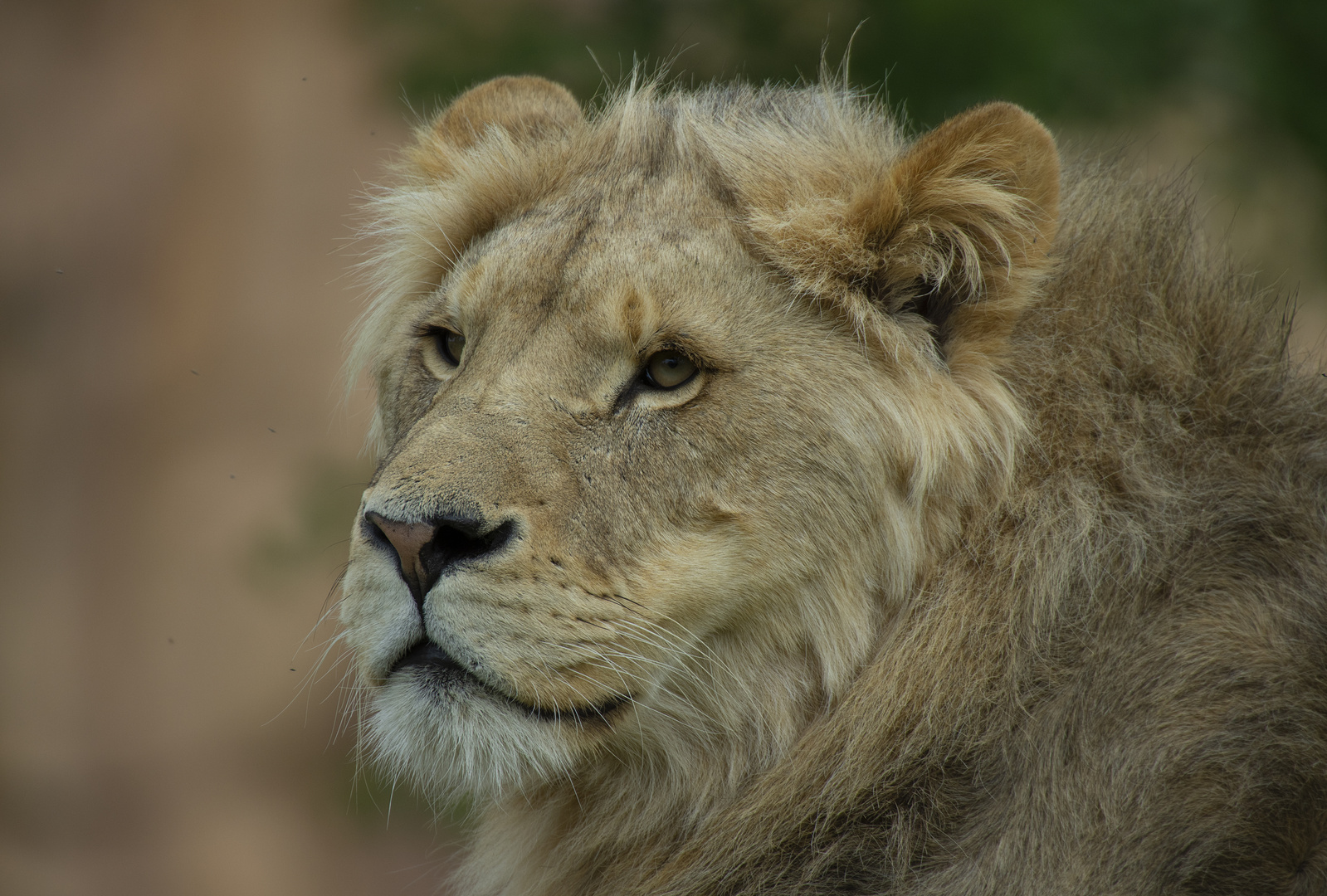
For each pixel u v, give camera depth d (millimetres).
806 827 6367
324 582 14281
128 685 19688
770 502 6270
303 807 18516
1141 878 5547
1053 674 6008
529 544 5988
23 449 21719
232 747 19312
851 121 7031
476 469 6020
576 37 12492
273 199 23375
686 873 6523
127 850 18703
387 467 6156
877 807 6227
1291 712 5711
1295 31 12125
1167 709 5773
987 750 6039
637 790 6730
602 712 6230
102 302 22703
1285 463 6316
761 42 12219
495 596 5949
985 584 6254
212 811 18609
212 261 22844
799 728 6457
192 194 23234
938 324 6637
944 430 6309
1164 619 5969
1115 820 5664
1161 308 6465
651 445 6277
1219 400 6410
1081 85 11531
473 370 6527
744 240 6473
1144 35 11633
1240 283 7012
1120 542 6090
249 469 21062
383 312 8125
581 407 6324
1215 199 11195
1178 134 12531
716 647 6422
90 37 24125
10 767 19125
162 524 20672
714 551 6277
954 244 6496
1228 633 5887
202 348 22359
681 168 6758
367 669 6207
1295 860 5551
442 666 6066
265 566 14266
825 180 6613
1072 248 6703
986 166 6379
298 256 23078
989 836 5883
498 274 6750
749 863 6426
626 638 6160
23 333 22672
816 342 6363
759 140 6723
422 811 13297
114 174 23422
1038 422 6363
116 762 19234
